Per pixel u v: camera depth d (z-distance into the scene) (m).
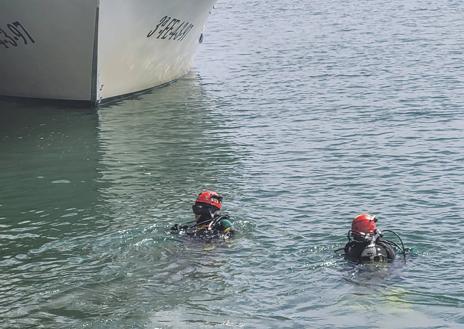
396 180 16.61
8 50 24.88
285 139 20.88
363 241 11.66
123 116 24.36
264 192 16.09
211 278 11.38
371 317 10.03
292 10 56.41
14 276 11.82
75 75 24.86
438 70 30.52
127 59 25.72
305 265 11.75
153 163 18.97
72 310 10.52
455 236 13.02
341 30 44.31
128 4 23.77
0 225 14.57
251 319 10.09
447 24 44.47
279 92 27.67
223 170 18.09
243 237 12.98
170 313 10.32
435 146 19.34
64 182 17.52
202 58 36.09
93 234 13.70
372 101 25.38
